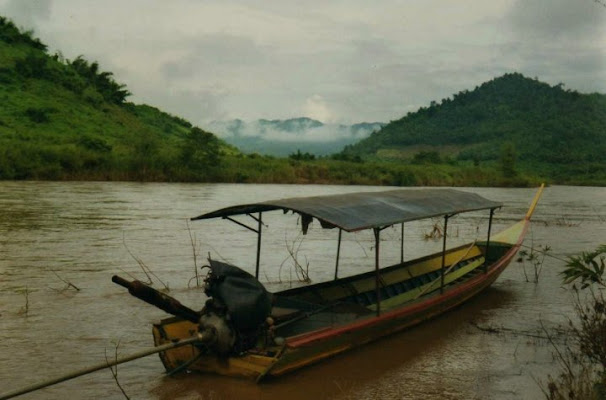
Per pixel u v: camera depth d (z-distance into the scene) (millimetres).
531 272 14188
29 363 7703
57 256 14922
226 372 7219
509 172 78625
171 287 11859
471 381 7312
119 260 14578
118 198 32438
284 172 59031
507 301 11352
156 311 10156
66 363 7730
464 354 8273
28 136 58469
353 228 7605
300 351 7113
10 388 6910
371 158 185125
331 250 17234
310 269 14328
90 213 24641
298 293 8875
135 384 7125
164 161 53594
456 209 10031
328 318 8414
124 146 63625
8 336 8711
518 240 13859
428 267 11945
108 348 8312
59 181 46625
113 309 10219
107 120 79375
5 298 10797
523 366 7812
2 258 14523
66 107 77375
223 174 55438
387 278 10688
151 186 45062
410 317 9117
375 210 8664
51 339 8625
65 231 19219
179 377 7305
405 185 64875
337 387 7074
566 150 146625
